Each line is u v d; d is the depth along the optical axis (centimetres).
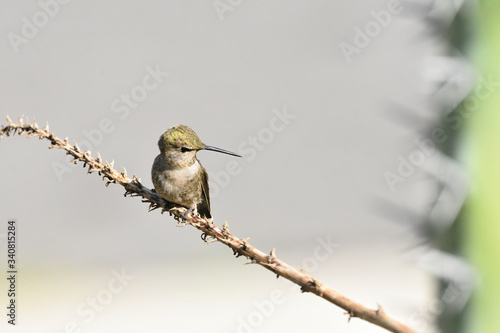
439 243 642
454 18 630
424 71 664
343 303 455
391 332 437
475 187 618
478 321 615
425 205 661
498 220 609
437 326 638
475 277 616
